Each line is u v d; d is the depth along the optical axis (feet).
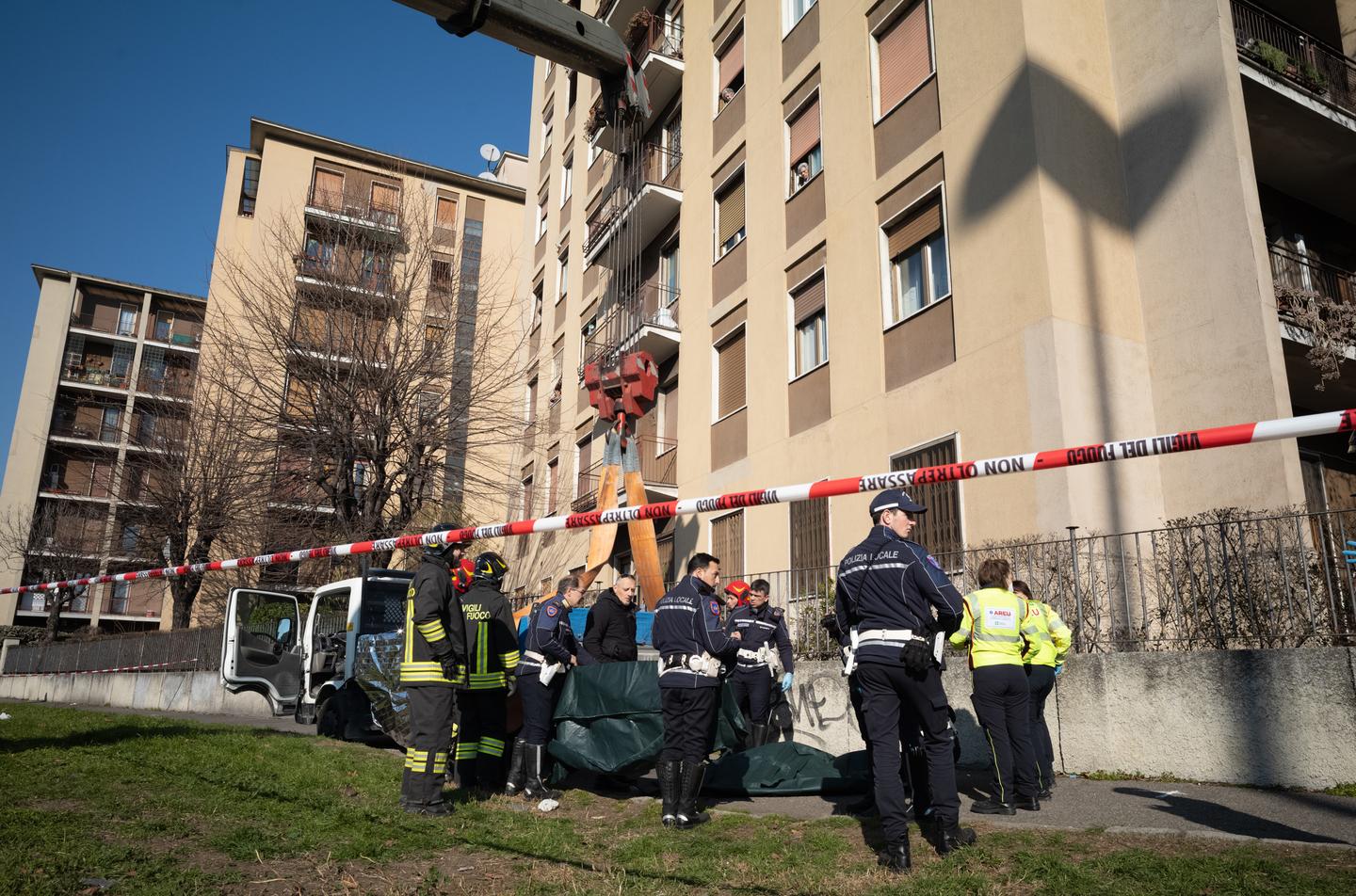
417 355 69.41
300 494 68.28
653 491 60.70
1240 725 22.30
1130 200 38.24
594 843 18.06
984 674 20.20
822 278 49.16
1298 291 36.47
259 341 73.00
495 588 24.29
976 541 36.55
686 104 65.92
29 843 16.38
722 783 24.11
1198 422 34.68
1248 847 15.57
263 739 32.55
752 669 27.99
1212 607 24.30
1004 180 37.55
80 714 43.27
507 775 24.64
